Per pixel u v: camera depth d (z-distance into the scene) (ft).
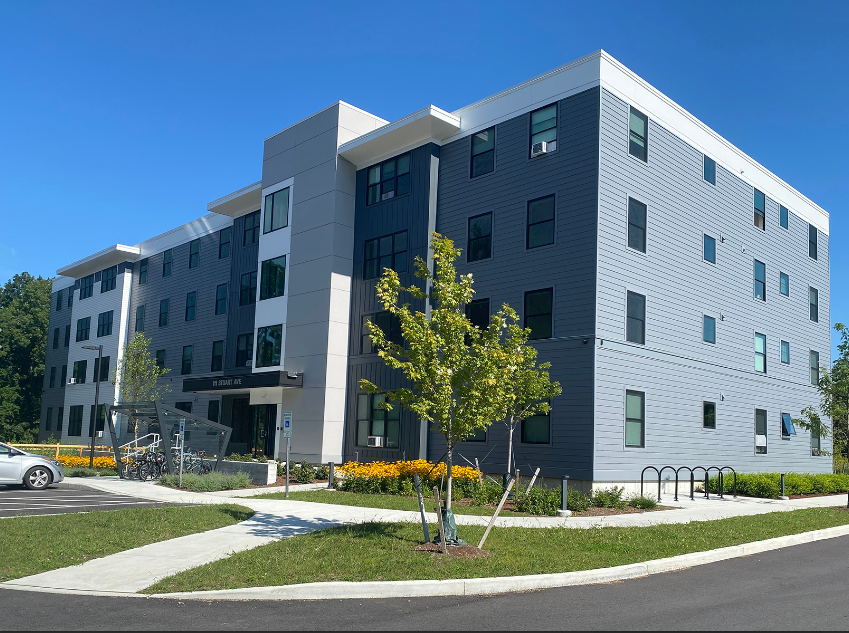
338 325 89.92
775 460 92.89
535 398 62.85
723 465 82.79
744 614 27.17
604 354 67.82
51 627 24.90
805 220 107.55
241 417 105.81
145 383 123.34
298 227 96.68
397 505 56.65
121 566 34.42
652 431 72.59
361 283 90.68
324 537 40.75
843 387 73.00
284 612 27.37
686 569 36.50
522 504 56.54
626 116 73.46
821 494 81.15
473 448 75.72
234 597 29.58
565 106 73.05
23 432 200.13
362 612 27.43
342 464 88.17
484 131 80.79
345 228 92.17
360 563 34.12
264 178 104.06
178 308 130.41
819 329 107.76
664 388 74.95
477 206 79.92
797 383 100.22
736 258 89.61
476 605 28.60
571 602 29.09
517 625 25.55
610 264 69.41
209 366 119.65
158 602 28.71
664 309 76.13
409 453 80.79
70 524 44.70
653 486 71.67
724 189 88.69
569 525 48.80
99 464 105.40
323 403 87.97
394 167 89.15
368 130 96.37
